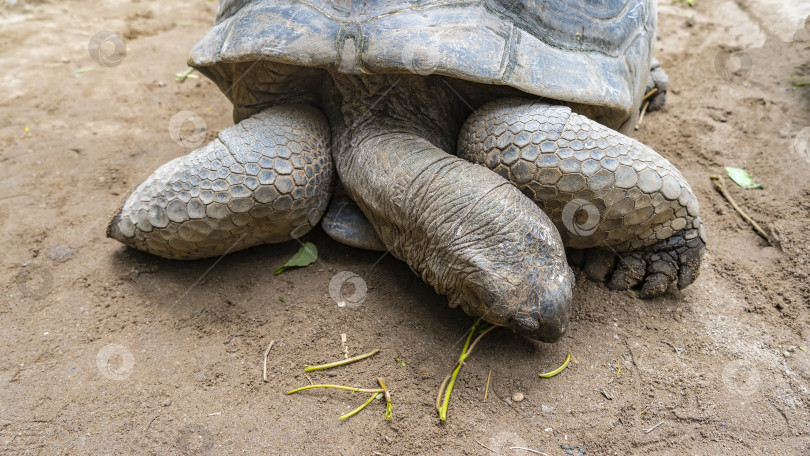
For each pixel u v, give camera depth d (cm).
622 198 120
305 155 128
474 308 118
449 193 118
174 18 227
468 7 122
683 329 126
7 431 115
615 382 120
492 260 114
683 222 125
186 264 136
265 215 127
